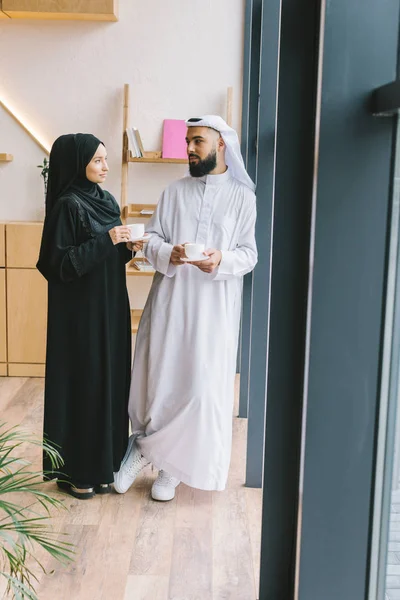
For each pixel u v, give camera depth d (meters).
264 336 3.16
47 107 5.19
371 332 1.61
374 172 1.55
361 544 1.68
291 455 1.92
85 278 2.95
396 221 1.57
